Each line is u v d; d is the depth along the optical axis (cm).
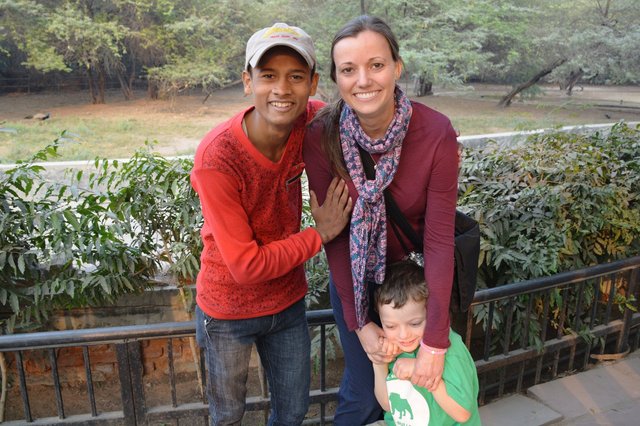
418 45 1470
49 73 2264
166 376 349
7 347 204
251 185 151
